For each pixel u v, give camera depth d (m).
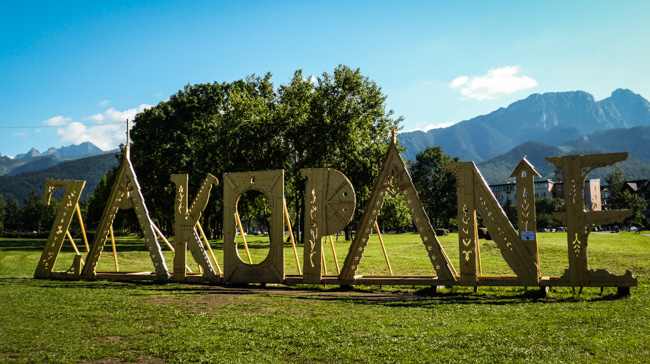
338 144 40.59
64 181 18.48
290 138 42.28
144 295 13.35
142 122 51.59
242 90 51.03
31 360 6.99
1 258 29.78
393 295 13.55
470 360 6.68
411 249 34.22
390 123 45.25
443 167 13.97
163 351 7.41
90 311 10.74
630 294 12.34
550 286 13.02
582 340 7.55
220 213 55.88
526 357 6.74
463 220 13.70
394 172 14.61
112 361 7.00
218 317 9.92
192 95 51.09
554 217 12.98
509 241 13.17
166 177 47.78
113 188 18.00
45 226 143.38
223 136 42.16
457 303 11.77
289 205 52.78
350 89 42.78
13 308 11.15
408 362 6.66
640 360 6.51
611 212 12.41
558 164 12.98
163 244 48.41
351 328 8.72
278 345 7.66
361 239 14.82
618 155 12.22
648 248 28.36
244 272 16.00
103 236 18.03
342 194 15.10
